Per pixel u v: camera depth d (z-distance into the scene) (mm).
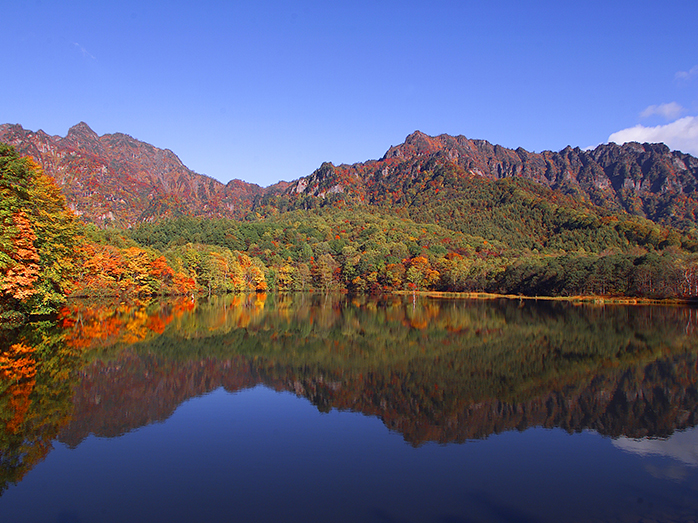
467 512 13742
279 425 21484
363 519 13172
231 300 106625
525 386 29297
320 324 62188
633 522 13258
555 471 16844
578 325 62250
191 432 20266
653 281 111438
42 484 14984
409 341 47656
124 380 28109
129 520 12797
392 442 19594
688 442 19953
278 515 13297
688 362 37000
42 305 49656
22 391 24781
